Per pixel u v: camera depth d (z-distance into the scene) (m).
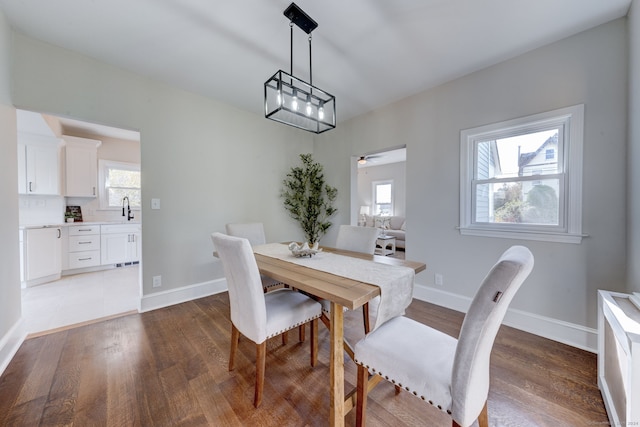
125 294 3.10
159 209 2.68
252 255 1.36
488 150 2.42
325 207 4.00
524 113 2.14
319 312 1.68
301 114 1.81
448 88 2.62
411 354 1.07
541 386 1.50
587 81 1.86
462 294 2.57
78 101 2.19
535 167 2.16
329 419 1.25
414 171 2.92
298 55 2.20
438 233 2.73
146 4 1.66
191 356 1.81
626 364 1.08
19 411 1.31
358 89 2.79
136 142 5.08
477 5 1.64
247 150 3.43
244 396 1.44
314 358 1.71
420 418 1.30
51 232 3.63
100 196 4.68
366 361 1.14
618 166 1.75
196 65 2.37
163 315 2.49
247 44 2.07
